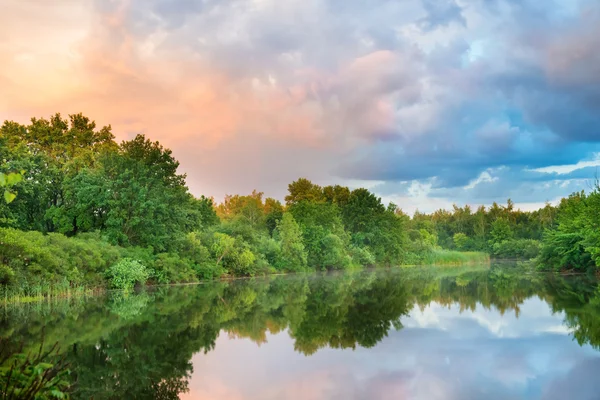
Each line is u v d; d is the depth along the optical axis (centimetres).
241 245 5753
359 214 9012
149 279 4259
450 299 2889
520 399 1020
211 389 1136
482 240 12681
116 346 1592
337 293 3453
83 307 2594
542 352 1444
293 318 2211
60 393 700
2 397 655
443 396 1050
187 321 2117
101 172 4394
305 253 6869
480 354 1437
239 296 3256
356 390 1105
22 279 2842
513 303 2595
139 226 4322
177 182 5353
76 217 4356
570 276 4447
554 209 13262
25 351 1470
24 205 4278
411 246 9656
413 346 1576
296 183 11319
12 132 5009
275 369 1310
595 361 1322
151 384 1177
